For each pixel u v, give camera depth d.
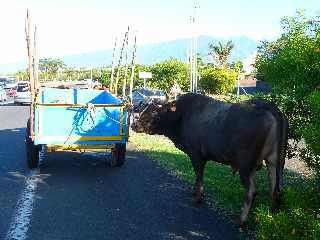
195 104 4.45
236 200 4.41
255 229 3.64
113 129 5.75
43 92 6.75
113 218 3.96
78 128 5.65
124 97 7.29
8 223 3.82
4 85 27.58
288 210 2.79
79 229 3.70
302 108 3.91
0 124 11.16
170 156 6.73
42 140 5.57
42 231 3.64
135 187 5.00
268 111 3.66
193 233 3.62
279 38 4.19
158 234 3.60
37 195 4.66
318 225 2.40
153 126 4.94
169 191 4.83
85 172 5.73
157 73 22.67
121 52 8.05
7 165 6.12
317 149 2.67
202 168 4.41
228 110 4.01
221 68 25.09
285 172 5.63
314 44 3.49
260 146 3.65
